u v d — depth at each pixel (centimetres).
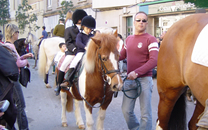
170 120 256
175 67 221
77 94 348
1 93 227
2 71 224
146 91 288
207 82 183
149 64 272
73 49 367
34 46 1062
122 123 402
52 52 666
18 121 329
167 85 232
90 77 281
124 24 1202
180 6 940
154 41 281
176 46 221
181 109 249
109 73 248
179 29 224
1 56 227
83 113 459
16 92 321
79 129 378
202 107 229
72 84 339
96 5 1252
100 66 262
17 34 331
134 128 310
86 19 332
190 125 242
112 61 246
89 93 286
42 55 671
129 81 298
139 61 291
